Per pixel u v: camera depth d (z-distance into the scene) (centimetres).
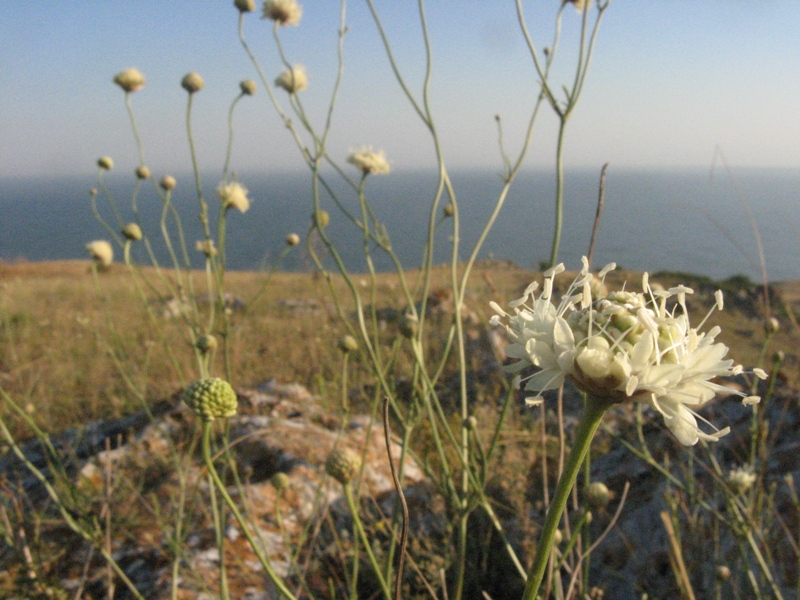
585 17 250
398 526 323
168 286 384
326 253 341
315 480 394
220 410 154
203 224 356
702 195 11394
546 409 557
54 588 293
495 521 221
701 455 392
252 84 373
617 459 431
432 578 312
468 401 593
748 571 247
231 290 1491
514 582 339
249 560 327
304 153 314
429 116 272
